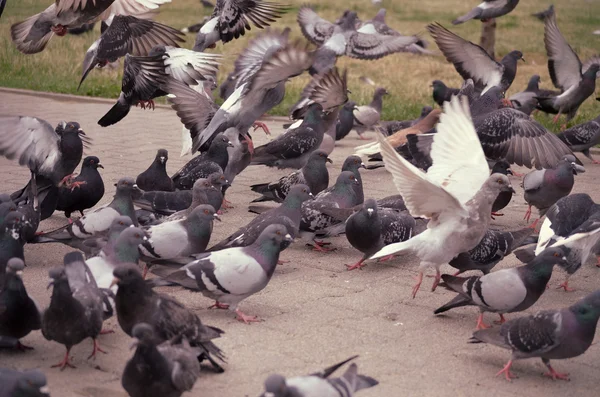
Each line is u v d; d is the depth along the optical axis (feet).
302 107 14.74
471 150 9.91
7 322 8.73
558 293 10.75
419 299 10.46
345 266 11.35
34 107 20.71
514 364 9.14
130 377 7.95
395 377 8.80
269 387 7.39
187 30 29.53
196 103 12.62
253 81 11.79
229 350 9.19
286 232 9.66
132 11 10.42
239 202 13.55
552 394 8.65
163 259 9.90
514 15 36.91
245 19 12.69
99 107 20.98
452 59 15.76
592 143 15.69
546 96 17.99
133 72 11.90
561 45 17.53
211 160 12.99
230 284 9.52
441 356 9.22
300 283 10.80
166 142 17.30
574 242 10.11
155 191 12.07
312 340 9.44
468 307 10.32
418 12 37.50
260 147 14.14
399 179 9.30
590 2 40.34
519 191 14.44
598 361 9.28
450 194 9.25
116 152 16.28
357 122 17.97
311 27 17.48
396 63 28.12
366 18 34.73
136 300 8.61
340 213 11.32
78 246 10.85
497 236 10.62
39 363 8.89
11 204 10.36
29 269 10.87
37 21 10.29
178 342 8.39
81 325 8.64
